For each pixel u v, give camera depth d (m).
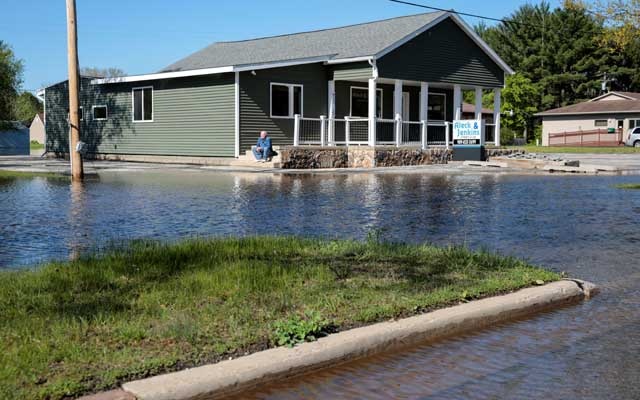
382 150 26.86
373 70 27.02
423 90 29.38
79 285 5.83
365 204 13.76
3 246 8.58
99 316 4.89
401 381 4.32
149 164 27.86
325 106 28.86
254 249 7.53
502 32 77.44
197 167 25.39
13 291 5.61
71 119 19.23
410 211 12.69
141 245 7.99
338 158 26.91
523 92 67.38
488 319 5.56
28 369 3.91
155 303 5.31
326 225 10.69
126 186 17.55
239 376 4.09
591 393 4.14
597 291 6.63
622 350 4.95
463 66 31.17
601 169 24.52
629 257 8.36
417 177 21.55
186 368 4.13
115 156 31.92
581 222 11.44
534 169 25.52
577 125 60.84
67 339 4.43
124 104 31.14
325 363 4.52
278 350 4.47
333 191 16.52
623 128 57.88
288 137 27.70
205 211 12.37
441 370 4.52
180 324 4.73
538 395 4.11
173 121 28.81
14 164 28.06
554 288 6.25
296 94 27.92
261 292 5.71
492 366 4.61
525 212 12.73
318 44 30.97
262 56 31.59
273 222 10.98
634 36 20.94
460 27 30.73
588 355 4.83
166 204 13.46
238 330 4.75
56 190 16.31
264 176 21.45
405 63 28.38
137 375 3.98
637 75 71.50
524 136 69.31
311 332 4.73
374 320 5.16
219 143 26.89
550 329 5.46
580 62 71.44
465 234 10.03
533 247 9.02
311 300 5.52
